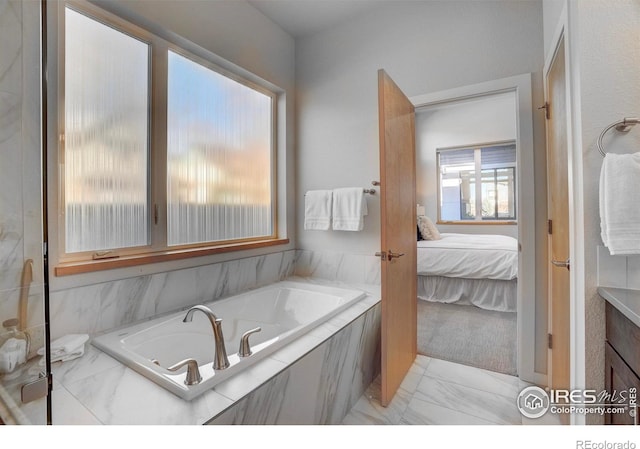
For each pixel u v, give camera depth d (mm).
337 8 2416
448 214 5438
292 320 2266
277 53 2631
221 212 2256
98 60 1585
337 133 2613
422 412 1639
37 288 941
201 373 1101
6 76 996
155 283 1751
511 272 3094
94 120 1565
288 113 2775
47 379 906
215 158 2209
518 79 1903
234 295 2160
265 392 1110
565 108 1369
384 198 1664
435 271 3486
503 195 5055
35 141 977
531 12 1878
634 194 936
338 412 1563
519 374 1947
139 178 1758
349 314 1806
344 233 2592
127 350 1305
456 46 2104
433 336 2641
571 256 1181
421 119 5504
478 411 1646
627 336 854
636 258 990
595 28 1056
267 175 2680
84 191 1523
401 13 2309
